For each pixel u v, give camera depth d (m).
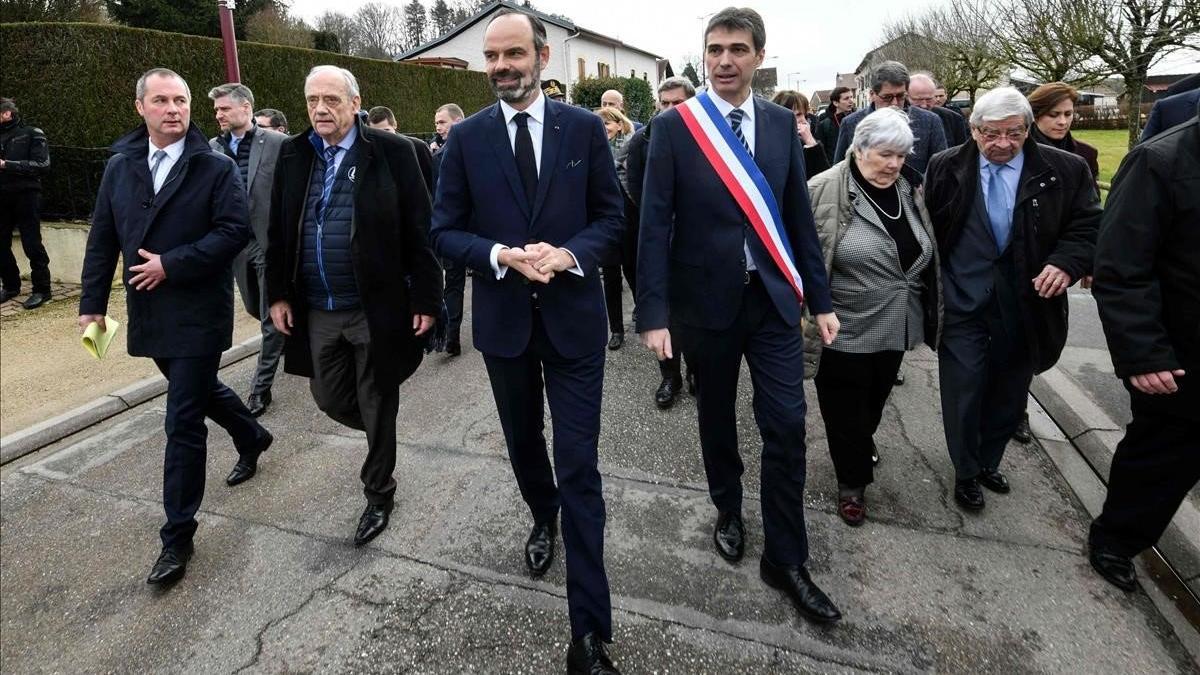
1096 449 3.14
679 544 2.56
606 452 3.32
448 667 2.02
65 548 2.75
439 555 2.55
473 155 2.04
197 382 2.53
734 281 2.08
